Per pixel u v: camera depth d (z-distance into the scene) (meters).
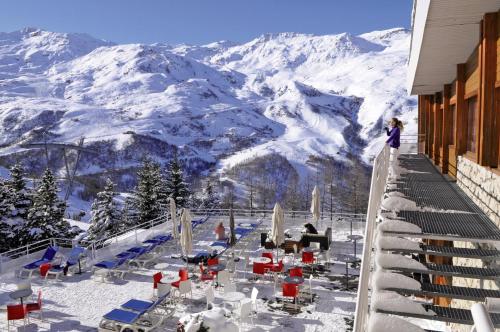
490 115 5.59
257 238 19.41
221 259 16.05
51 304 12.10
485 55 5.50
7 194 25.88
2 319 11.05
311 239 16.33
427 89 12.66
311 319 10.93
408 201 5.68
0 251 24.92
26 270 15.15
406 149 17.53
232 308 11.59
